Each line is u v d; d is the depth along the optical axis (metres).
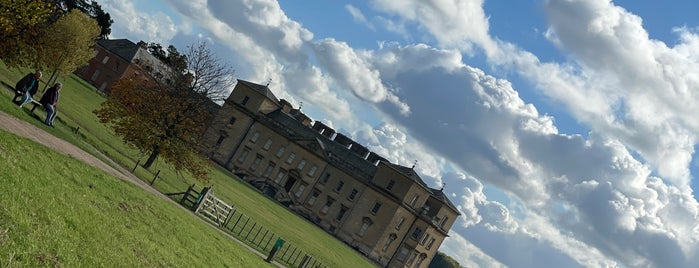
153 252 20.41
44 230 14.69
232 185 101.25
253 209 80.50
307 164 133.88
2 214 13.80
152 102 53.88
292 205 131.00
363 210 127.12
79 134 50.41
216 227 44.12
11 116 31.17
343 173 131.12
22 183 17.42
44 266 12.66
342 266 74.81
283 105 145.75
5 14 40.50
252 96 138.38
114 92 54.47
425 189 126.94
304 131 140.38
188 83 55.31
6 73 66.94
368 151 138.88
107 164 39.91
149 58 151.50
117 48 147.62
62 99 77.19
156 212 29.02
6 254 11.88
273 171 135.12
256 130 137.88
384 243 125.19
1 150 20.28
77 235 16.30
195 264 23.31
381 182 127.31
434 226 127.25
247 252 39.56
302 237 82.12
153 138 53.84
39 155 24.06
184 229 29.58
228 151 136.75
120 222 21.62
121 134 54.34
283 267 44.69
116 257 16.75
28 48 53.50
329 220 129.00
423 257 129.00
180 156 54.50
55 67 73.81
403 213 125.50
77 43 74.44
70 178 23.77
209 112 56.25
